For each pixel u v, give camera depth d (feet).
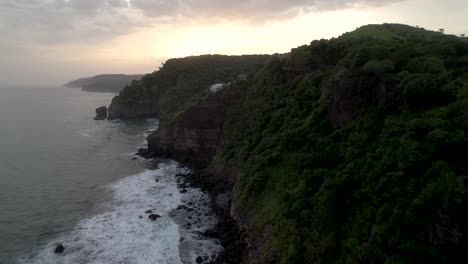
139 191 196.03
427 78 97.81
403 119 96.48
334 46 194.70
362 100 122.11
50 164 248.52
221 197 177.78
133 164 256.52
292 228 101.86
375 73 118.93
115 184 207.72
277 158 143.84
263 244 112.37
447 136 75.10
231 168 198.49
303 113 161.79
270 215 120.37
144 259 123.13
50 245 133.08
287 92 200.75
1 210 164.66
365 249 74.02
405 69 115.65
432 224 64.08
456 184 63.05
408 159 78.48
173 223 152.87
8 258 124.57
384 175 84.02
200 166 246.68
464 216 59.67
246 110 237.66
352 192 90.79
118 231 144.56
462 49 124.36
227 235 137.08
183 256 125.70
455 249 60.29
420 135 84.79
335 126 133.08
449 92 93.15
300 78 198.90
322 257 85.87
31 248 131.23
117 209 168.45
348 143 114.01
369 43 162.61
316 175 110.11
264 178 139.85
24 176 218.38
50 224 150.82
